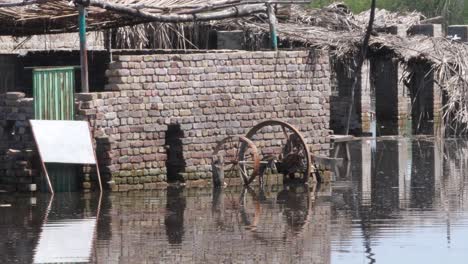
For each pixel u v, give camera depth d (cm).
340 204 3098
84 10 3219
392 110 5028
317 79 3550
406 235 2683
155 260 2430
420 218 2888
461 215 2930
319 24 4728
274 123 3381
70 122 3173
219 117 3391
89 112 3186
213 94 3381
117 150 3231
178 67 3322
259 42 4509
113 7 3269
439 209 3017
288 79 3500
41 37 4331
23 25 3625
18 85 4006
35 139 3169
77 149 3178
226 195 3234
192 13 3441
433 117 4972
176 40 4528
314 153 3544
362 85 4781
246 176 3400
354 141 4581
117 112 3231
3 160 3234
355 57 4522
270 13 3594
